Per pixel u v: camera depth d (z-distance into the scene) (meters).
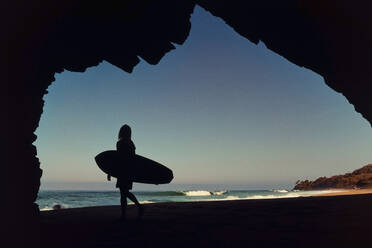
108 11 7.09
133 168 7.69
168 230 5.76
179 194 58.09
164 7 8.08
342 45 7.37
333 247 3.80
